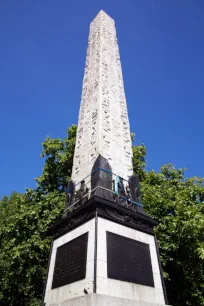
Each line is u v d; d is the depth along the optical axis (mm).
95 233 6293
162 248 13016
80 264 6227
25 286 13328
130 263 6438
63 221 7871
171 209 14531
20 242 13625
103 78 12164
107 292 5570
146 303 5812
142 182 17328
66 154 18234
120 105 11797
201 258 12148
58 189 17422
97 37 15352
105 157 9039
